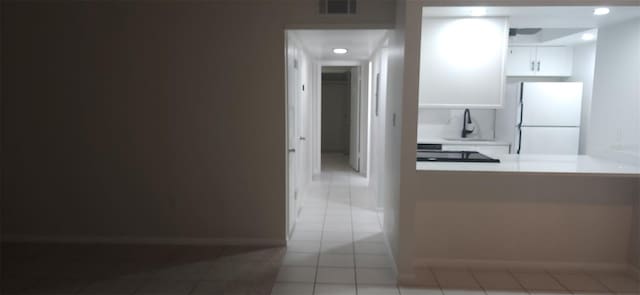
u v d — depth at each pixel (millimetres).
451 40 3184
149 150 3271
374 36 3680
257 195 3291
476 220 2904
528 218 2881
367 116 6223
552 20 3049
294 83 3713
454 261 2941
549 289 2625
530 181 2840
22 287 2592
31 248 3273
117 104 3225
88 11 3125
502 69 3189
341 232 3711
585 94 4488
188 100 3195
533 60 4758
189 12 3092
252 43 3105
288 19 3074
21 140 3305
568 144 4410
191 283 2662
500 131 4895
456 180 2871
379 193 4367
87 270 2857
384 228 3529
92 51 3170
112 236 3393
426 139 4910
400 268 2688
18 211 3393
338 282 2697
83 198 3355
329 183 5852
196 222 3348
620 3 2518
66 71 3203
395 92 2908
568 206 2852
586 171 2590
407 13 2451
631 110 2877
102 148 3287
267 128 3203
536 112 4379
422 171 2674
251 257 3102
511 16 3037
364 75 6051
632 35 2867
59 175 3336
